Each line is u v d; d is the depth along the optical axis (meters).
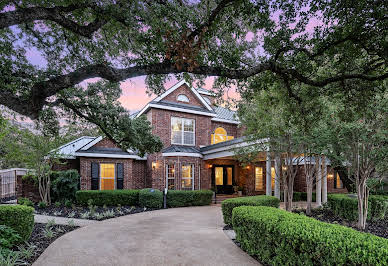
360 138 6.80
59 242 5.89
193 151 15.59
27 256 4.80
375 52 4.01
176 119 16.33
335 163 8.77
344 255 2.81
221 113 19.28
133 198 12.58
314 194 15.59
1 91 3.28
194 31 3.36
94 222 8.52
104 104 6.67
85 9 4.36
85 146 13.76
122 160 14.77
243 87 5.23
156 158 14.98
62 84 3.32
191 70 3.35
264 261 4.43
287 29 3.96
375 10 3.47
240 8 3.73
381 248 2.70
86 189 13.66
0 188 13.95
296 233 3.57
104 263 4.54
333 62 4.64
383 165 7.07
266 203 8.14
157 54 3.59
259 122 8.37
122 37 4.84
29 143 10.89
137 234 6.65
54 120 6.69
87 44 5.20
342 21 3.85
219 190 17.50
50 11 3.50
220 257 4.80
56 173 12.69
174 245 5.60
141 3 3.78
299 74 4.31
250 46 4.75
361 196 7.45
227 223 7.88
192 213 10.66
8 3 3.96
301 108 5.44
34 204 11.93
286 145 8.66
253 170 17.75
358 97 4.78
